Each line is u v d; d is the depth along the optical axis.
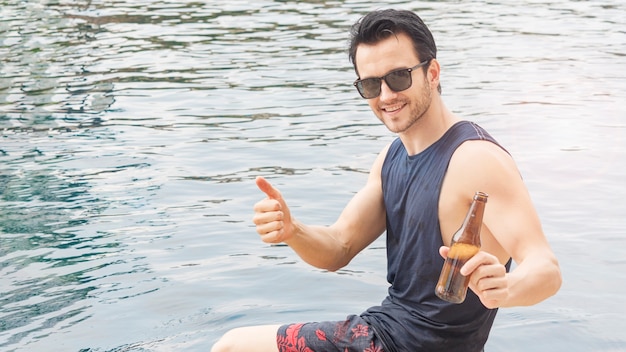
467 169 3.34
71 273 5.43
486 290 2.82
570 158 7.52
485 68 11.16
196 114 9.30
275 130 8.59
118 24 15.08
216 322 4.80
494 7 16.31
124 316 4.87
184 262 5.57
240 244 5.85
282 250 5.77
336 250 3.79
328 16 15.52
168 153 7.89
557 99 9.54
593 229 6.00
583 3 16.72
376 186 3.87
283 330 3.61
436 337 3.51
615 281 5.24
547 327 4.73
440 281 3.09
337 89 10.25
